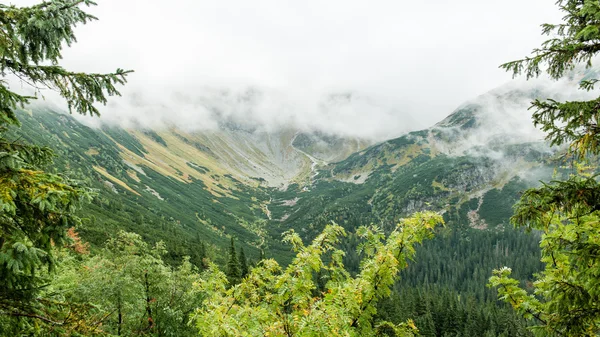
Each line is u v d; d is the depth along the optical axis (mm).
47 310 6633
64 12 6180
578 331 6480
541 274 8844
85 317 7074
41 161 6730
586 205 6395
